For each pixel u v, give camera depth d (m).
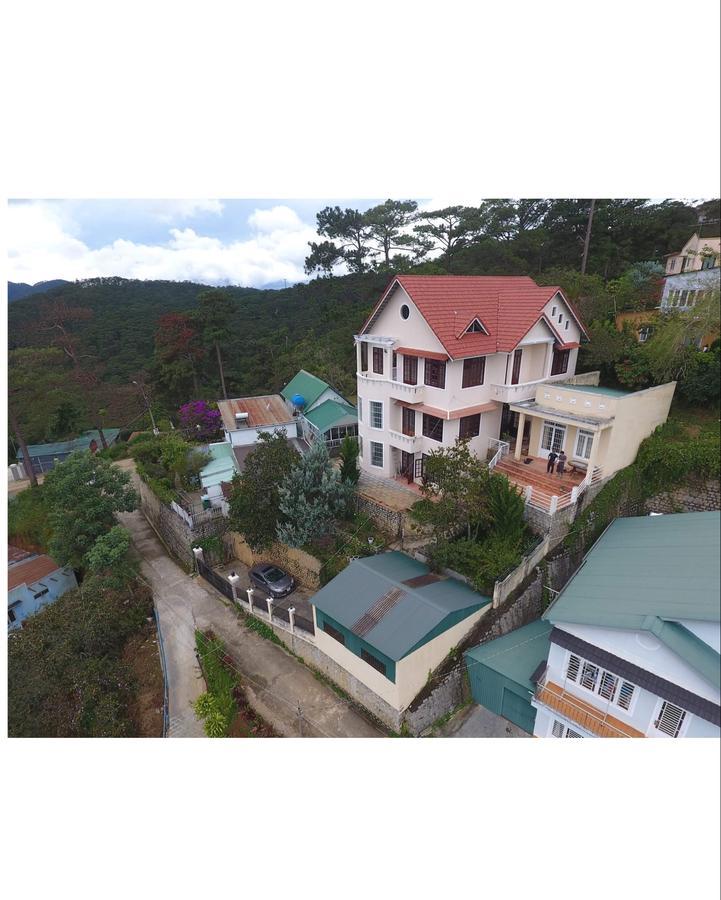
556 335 23.33
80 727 16.25
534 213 40.56
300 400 35.88
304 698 18.09
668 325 24.39
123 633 20.72
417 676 15.66
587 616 13.52
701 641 12.22
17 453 41.84
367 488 24.89
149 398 47.97
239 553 26.22
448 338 20.84
